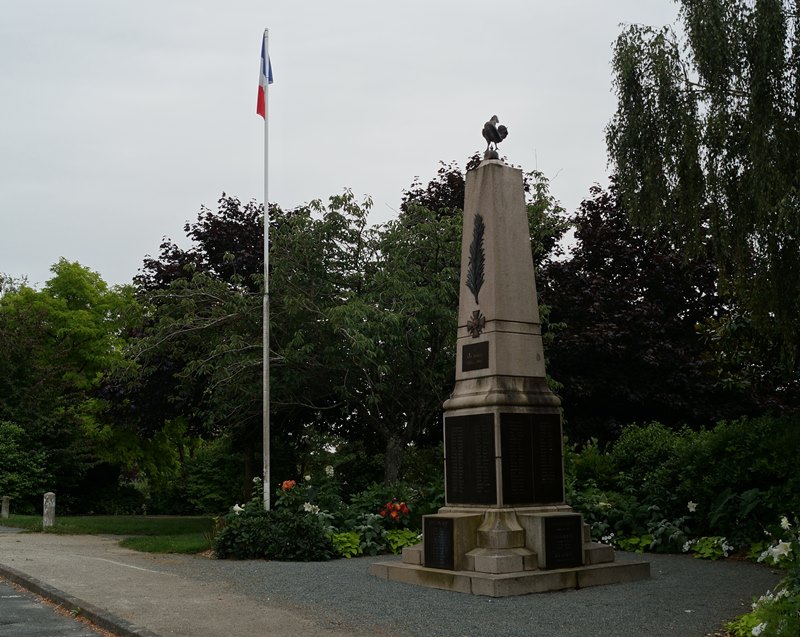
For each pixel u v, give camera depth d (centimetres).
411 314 2031
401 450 2219
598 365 2547
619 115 1570
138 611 1003
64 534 2264
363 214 2114
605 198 2833
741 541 1485
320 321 2056
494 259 1284
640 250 2728
